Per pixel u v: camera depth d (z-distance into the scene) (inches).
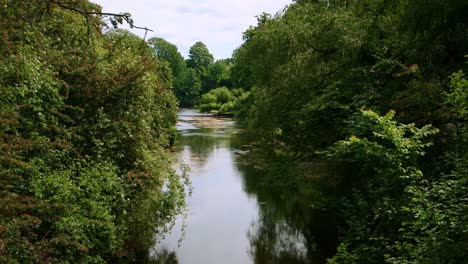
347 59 453.7
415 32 354.6
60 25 336.8
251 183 673.6
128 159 339.9
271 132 534.6
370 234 283.4
